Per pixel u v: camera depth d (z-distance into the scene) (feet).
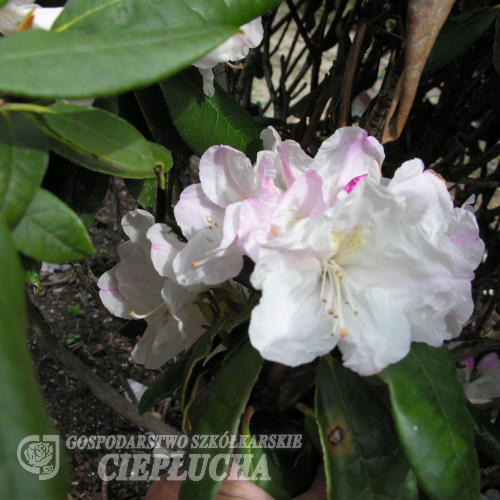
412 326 0.87
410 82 0.98
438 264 0.84
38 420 0.55
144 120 1.17
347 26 1.67
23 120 0.75
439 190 0.90
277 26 2.21
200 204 0.99
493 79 1.44
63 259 0.77
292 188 0.87
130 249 1.11
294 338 0.83
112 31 0.83
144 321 1.30
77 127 0.78
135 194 1.10
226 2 0.89
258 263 0.83
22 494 0.53
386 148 1.67
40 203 0.76
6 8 0.82
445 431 0.85
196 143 1.11
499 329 1.42
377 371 0.82
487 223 2.08
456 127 1.81
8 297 0.60
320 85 1.79
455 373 0.90
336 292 0.88
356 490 0.94
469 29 1.21
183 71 1.08
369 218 0.85
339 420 0.96
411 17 0.92
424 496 1.08
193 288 1.00
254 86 4.50
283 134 1.78
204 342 0.97
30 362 0.58
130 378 2.32
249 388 0.91
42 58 0.67
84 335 2.52
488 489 1.46
